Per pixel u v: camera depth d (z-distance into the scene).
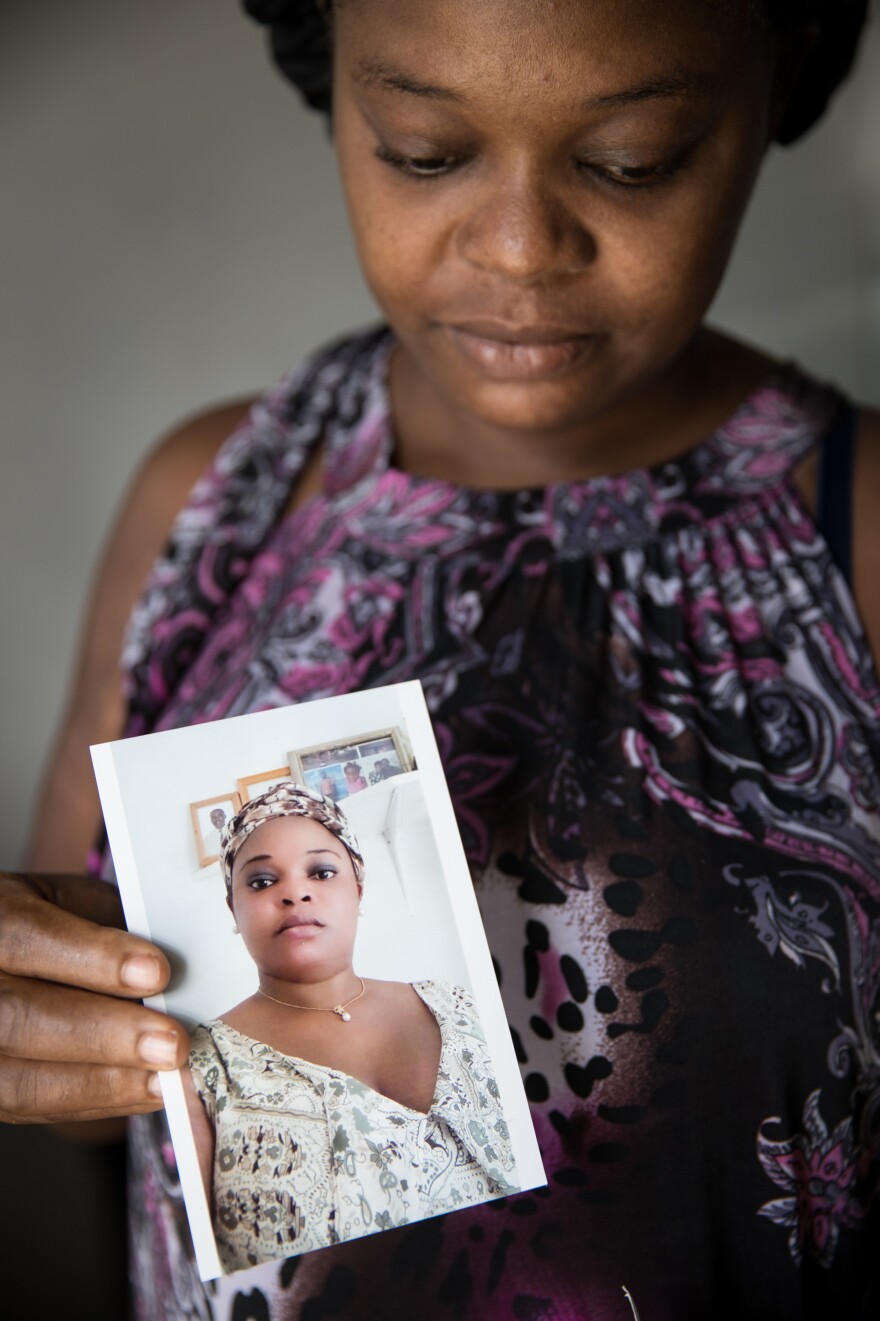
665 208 0.60
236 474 0.88
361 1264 0.66
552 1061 0.67
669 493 0.75
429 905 0.58
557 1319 0.65
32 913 0.55
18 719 1.68
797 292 1.54
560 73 0.54
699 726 0.70
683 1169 0.66
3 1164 1.33
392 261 0.64
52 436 1.62
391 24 0.55
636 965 0.67
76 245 1.59
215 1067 0.55
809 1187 0.68
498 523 0.76
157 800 0.57
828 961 0.67
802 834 0.68
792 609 0.73
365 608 0.77
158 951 0.54
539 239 0.59
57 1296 1.33
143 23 1.54
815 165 1.49
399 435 0.83
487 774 0.70
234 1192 0.54
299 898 0.57
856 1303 0.70
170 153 1.57
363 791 0.59
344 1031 0.57
